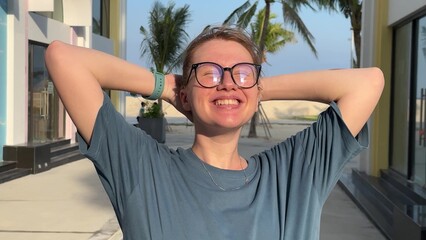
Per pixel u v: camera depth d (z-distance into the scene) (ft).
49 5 35.17
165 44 71.31
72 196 25.00
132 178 5.34
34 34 36.45
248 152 48.65
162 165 5.52
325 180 5.79
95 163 5.53
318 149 5.91
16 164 32.04
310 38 62.44
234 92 5.54
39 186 27.76
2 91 32.48
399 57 27.50
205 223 5.21
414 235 14.52
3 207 22.39
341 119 5.86
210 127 5.62
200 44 5.73
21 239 17.46
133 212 5.24
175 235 5.15
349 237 18.45
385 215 20.25
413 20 24.94
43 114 39.17
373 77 6.14
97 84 5.58
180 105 6.16
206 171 5.56
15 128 33.27
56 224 19.49
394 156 28.22
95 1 53.01
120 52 59.36
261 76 5.96
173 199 5.32
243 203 5.45
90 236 17.88
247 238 5.21
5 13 32.68
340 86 6.13
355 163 40.14
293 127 94.27
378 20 28.73
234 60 5.57
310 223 5.55
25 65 34.83
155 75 6.10
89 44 46.26
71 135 43.73
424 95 23.67
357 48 66.85
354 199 24.52
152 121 58.03
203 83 5.53
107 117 5.46
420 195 20.97
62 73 5.40
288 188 5.74
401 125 26.99
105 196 25.05
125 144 5.45
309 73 6.39
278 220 5.54
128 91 6.08
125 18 60.80
